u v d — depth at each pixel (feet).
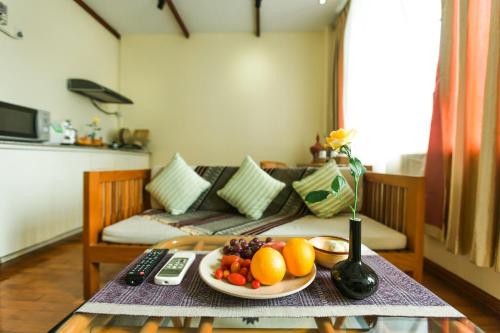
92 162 8.66
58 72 8.86
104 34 11.37
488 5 4.12
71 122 9.51
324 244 2.72
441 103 5.07
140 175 6.03
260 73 12.34
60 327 1.63
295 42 12.25
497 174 3.84
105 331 1.75
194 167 6.49
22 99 7.52
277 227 4.60
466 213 4.53
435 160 5.23
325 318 1.76
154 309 1.76
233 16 10.96
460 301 4.57
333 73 11.01
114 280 2.17
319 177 5.70
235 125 12.49
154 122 12.60
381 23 7.25
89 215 4.28
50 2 8.46
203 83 12.46
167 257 2.70
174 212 5.54
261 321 1.99
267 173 6.16
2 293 4.73
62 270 5.67
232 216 5.54
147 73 12.53
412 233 4.11
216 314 1.72
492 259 3.92
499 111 3.77
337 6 10.16
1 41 6.91
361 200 5.85
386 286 2.12
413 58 6.21
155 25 11.73
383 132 7.15
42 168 6.82
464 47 4.43
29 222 6.49
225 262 2.25
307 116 12.32
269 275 1.96
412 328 1.80
